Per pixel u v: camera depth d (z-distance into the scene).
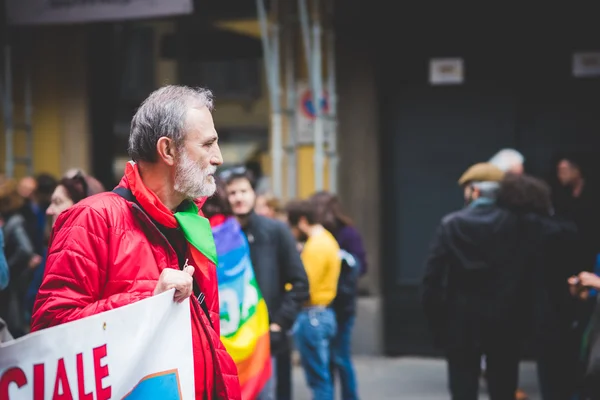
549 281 6.04
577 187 8.93
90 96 11.35
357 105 10.47
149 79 11.81
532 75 10.33
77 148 11.30
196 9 11.22
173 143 3.02
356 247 8.61
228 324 5.43
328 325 7.39
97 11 10.44
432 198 10.61
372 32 10.42
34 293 6.35
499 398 6.12
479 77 10.45
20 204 9.23
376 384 9.35
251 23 11.01
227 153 12.75
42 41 11.34
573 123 10.27
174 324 2.95
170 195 3.09
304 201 7.49
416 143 10.63
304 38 9.75
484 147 10.47
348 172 10.52
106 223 2.93
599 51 10.14
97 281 2.90
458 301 6.09
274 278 6.25
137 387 2.85
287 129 10.51
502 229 6.03
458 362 6.12
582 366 5.51
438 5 10.42
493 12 10.34
